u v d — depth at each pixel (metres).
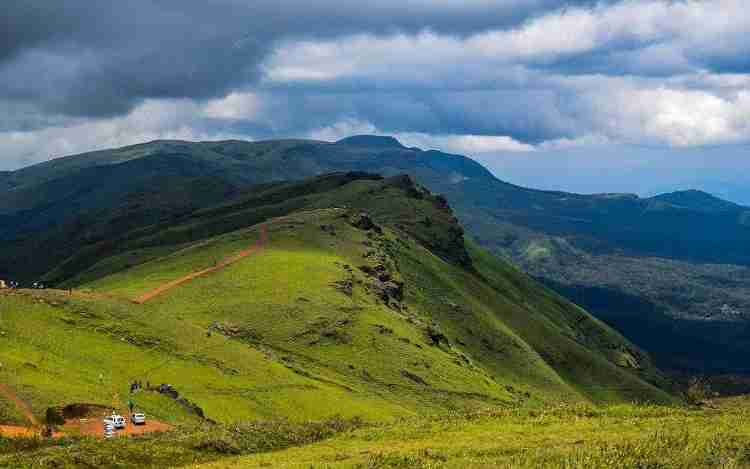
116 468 51.94
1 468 48.78
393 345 178.62
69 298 123.94
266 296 183.12
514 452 53.31
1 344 95.88
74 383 87.00
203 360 123.62
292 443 62.09
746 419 63.28
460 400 168.00
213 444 58.28
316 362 161.00
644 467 48.06
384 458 51.75
